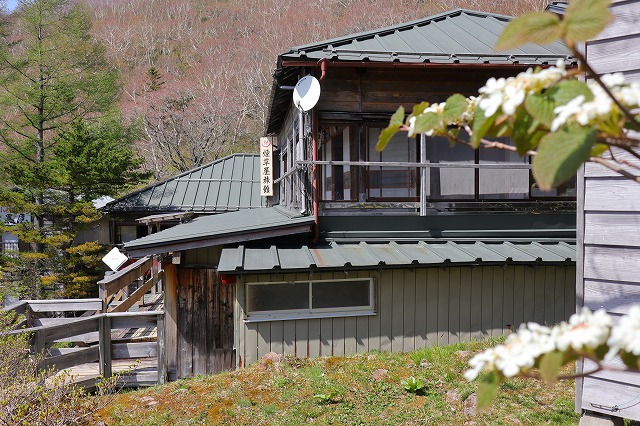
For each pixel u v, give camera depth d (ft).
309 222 22.20
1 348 15.14
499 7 95.86
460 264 20.22
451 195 24.08
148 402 16.83
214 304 24.17
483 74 23.75
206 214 47.62
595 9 3.26
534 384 16.49
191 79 116.16
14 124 54.24
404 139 23.95
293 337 20.58
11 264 45.57
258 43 128.57
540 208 24.30
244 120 104.37
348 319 21.03
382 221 23.30
